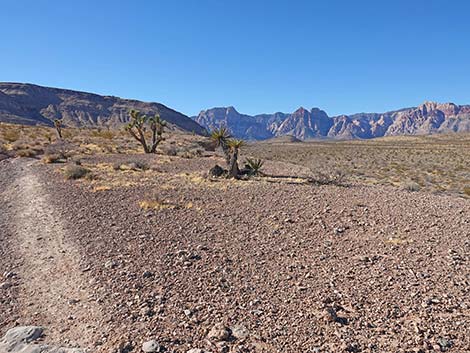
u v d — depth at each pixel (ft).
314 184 62.59
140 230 31.55
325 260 24.68
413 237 29.19
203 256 25.32
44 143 130.52
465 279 21.07
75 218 35.53
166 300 18.86
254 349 14.82
